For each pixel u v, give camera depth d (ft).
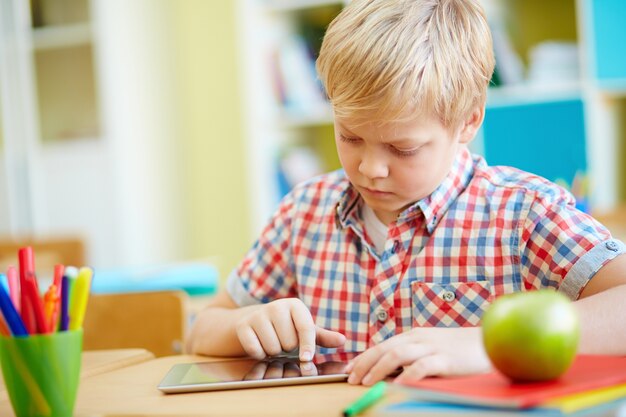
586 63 10.68
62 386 2.56
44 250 9.29
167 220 13.75
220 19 13.58
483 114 3.84
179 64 13.82
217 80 13.69
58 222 13.50
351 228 4.22
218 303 4.57
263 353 3.43
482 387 2.26
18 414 2.58
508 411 2.05
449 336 2.85
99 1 12.94
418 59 3.40
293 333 3.41
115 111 12.96
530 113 11.04
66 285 2.60
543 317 2.30
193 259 13.94
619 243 3.60
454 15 3.67
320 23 12.25
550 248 3.71
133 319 5.05
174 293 5.02
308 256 4.38
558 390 2.16
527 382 2.32
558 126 10.95
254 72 12.23
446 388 2.24
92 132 13.29
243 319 3.57
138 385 3.13
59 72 13.46
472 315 3.88
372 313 4.06
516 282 3.84
